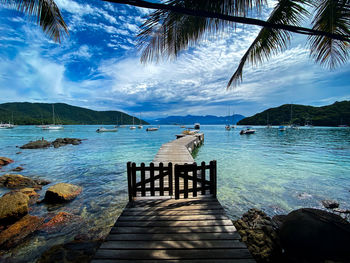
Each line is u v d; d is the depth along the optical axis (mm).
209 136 43031
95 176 9945
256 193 7469
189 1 2578
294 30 2779
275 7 3799
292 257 3172
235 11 2727
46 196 6645
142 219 3521
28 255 3992
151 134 52000
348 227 2994
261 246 3711
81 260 3299
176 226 3289
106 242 2846
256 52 4754
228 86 5418
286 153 17578
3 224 4859
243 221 4797
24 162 13688
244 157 15500
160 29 3131
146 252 2635
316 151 18703
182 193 4723
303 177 9586
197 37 3342
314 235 2961
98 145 25109
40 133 53750
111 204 6512
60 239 4535
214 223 3387
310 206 6344
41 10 3318
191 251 2656
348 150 19250
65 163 13289
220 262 2457
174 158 10117
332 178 9422
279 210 6082
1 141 30391
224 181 8961
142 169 4465
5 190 7758
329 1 3252
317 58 4395
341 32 3648
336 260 2705
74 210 6039
